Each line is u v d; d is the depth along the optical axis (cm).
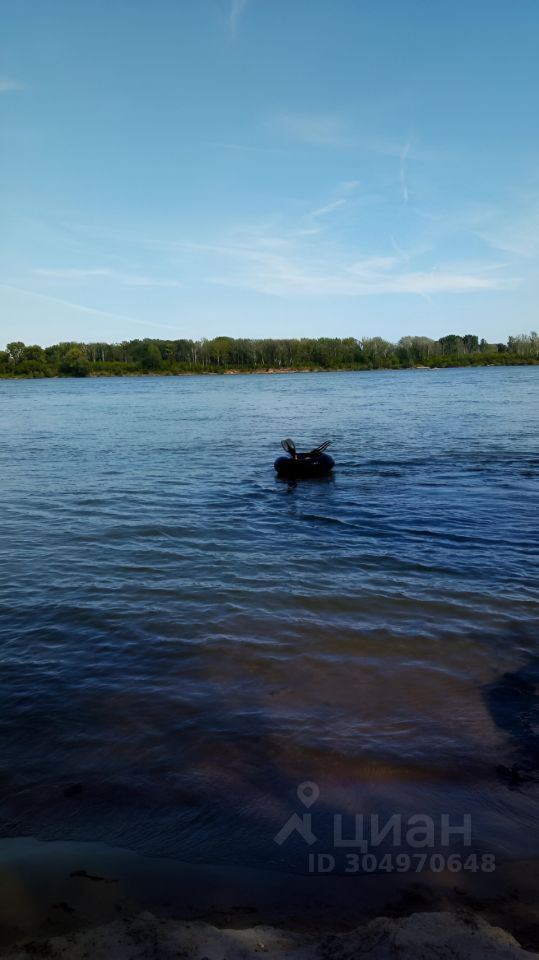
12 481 1738
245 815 416
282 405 5103
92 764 473
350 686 587
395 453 2256
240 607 786
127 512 1341
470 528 1187
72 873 363
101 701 564
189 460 2156
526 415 3684
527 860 373
